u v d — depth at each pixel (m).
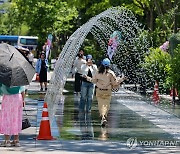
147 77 56.25
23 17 101.31
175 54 40.44
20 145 23.62
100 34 69.06
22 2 99.62
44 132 25.42
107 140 25.59
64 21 99.06
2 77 22.42
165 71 47.78
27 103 43.34
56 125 30.88
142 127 30.41
